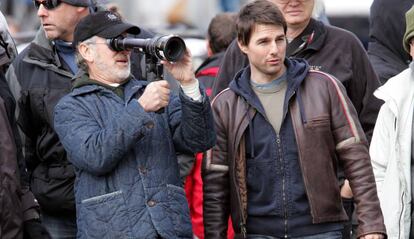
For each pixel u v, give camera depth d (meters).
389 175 11.92
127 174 10.91
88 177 11.00
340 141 11.69
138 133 10.69
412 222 11.84
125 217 10.84
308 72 11.78
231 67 13.12
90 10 12.91
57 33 12.66
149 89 10.67
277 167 11.64
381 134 12.09
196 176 13.75
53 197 12.48
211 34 15.36
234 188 11.79
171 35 10.56
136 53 12.44
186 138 10.97
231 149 11.78
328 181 11.62
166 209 10.91
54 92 12.55
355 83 13.03
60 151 12.45
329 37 13.08
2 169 11.20
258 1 11.77
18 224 11.31
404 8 14.12
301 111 11.64
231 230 13.83
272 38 11.61
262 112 11.65
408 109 11.91
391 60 14.23
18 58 12.78
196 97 10.82
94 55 11.20
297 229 11.67
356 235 12.34
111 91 11.20
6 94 11.77
